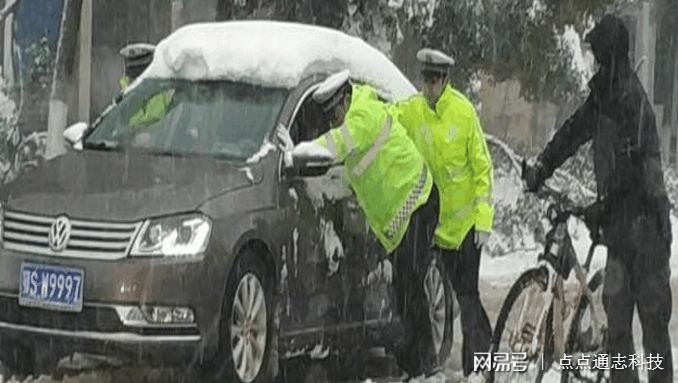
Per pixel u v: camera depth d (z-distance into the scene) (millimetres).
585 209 18875
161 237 17625
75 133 20094
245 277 18203
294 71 20391
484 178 20984
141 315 17453
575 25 42219
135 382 18906
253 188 18562
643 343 18812
